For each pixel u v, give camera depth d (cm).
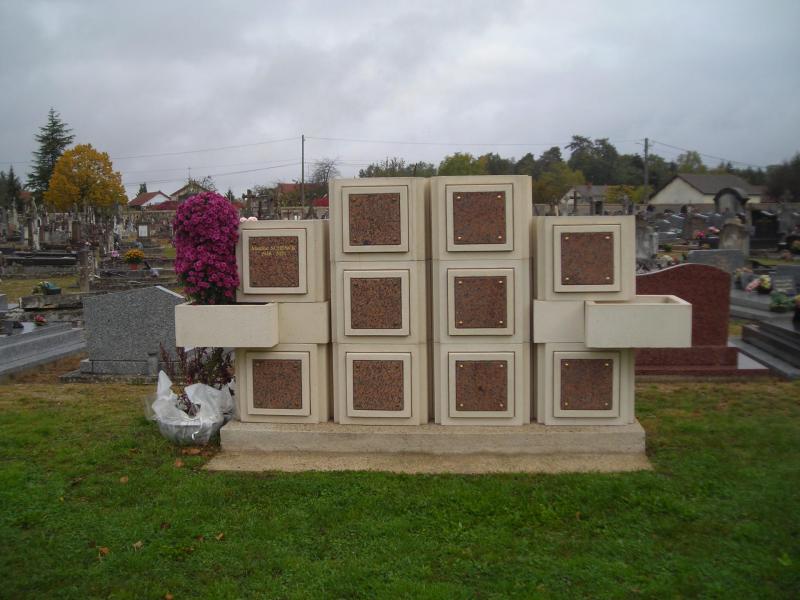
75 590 407
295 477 565
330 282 651
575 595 395
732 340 1209
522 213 613
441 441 613
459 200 615
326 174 6644
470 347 626
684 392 847
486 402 627
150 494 542
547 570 421
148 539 469
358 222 622
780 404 779
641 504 507
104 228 4075
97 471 595
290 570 425
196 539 468
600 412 620
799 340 1030
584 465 586
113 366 1066
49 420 747
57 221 4662
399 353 628
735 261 2000
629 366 618
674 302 621
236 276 642
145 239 5209
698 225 3500
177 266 639
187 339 625
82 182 6644
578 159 8519
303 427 637
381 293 625
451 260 621
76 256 3025
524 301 623
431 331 652
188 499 527
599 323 587
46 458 629
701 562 427
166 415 669
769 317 1334
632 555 438
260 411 651
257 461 610
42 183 7962
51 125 7975
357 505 512
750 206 3800
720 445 635
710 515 489
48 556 446
